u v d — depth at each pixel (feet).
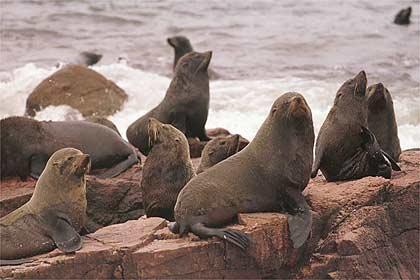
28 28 292.40
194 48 263.90
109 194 123.95
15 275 89.66
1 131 129.08
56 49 265.54
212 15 315.78
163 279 90.22
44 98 193.47
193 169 110.93
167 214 109.19
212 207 92.84
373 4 331.98
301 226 92.02
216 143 115.44
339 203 96.12
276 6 332.19
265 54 252.62
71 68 197.98
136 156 135.74
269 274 93.66
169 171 108.58
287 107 93.86
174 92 145.48
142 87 211.61
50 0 345.72
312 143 95.61
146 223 98.22
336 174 108.27
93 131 134.41
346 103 107.45
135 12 321.11
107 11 322.55
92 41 276.41
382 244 95.55
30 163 130.11
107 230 97.35
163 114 145.89
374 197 96.84
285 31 284.00
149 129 110.22
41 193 96.84
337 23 295.48
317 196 97.76
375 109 112.68
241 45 265.54
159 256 89.66
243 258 91.50
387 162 105.40
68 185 96.63
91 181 123.54
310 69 233.55
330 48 258.37
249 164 95.25
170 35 283.38
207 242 90.74
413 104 191.21
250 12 320.29
